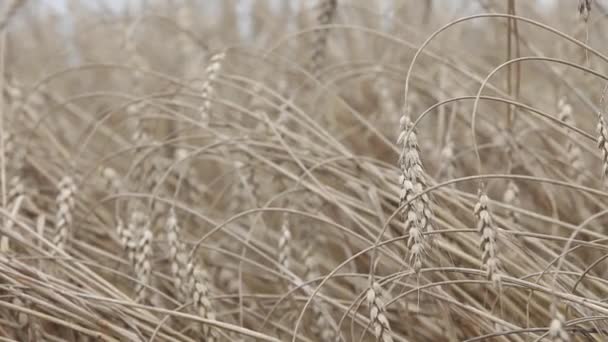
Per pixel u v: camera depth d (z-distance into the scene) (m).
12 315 1.10
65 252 1.12
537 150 1.23
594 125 1.30
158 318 1.11
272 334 1.13
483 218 0.89
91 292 1.06
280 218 1.29
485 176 0.94
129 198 1.24
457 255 1.10
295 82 1.49
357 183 1.17
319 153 1.20
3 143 1.25
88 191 1.35
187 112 1.43
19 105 1.36
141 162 1.26
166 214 1.27
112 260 1.22
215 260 1.24
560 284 1.03
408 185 0.90
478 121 1.32
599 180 1.16
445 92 1.27
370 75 1.37
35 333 1.07
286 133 1.21
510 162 1.16
